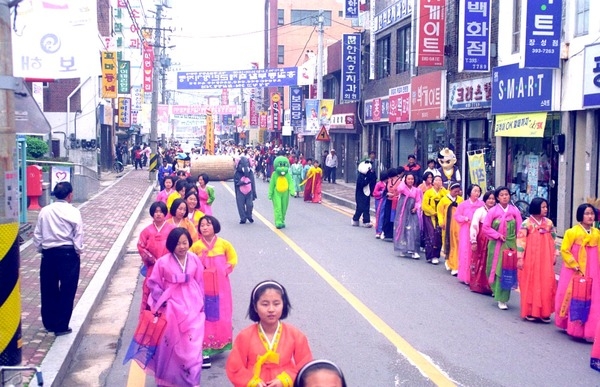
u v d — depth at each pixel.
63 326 8.67
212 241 8.15
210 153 61.00
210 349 7.98
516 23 19.12
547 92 17.17
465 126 23.11
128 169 51.66
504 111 19.47
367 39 35.16
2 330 5.90
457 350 8.69
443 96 24.08
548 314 10.04
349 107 37.66
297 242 17.11
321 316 10.20
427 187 15.07
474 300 11.41
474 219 11.70
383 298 11.41
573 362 8.30
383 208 17.61
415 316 10.30
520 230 10.20
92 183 29.64
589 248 9.15
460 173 23.31
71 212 8.62
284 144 61.16
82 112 38.00
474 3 19.83
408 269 13.91
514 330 9.68
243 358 4.98
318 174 28.02
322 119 36.50
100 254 14.51
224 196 30.59
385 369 7.92
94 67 9.89
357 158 37.75
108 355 8.49
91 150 37.78
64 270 8.58
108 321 10.02
